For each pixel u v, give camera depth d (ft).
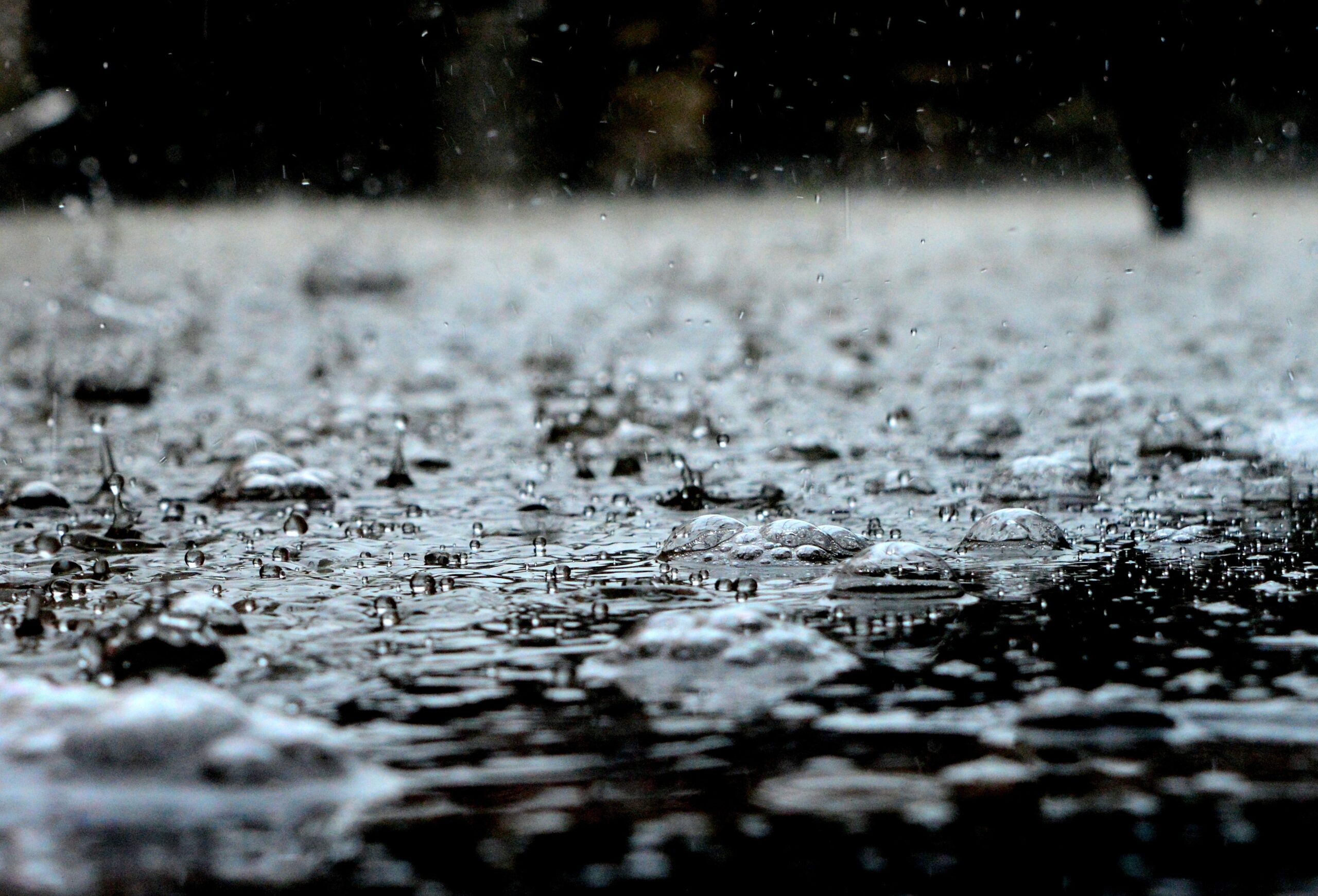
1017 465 14.19
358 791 5.88
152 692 6.33
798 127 43.39
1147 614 8.92
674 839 5.39
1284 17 37.65
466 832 5.45
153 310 33.91
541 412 20.42
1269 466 14.69
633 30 41.83
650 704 7.09
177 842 5.35
